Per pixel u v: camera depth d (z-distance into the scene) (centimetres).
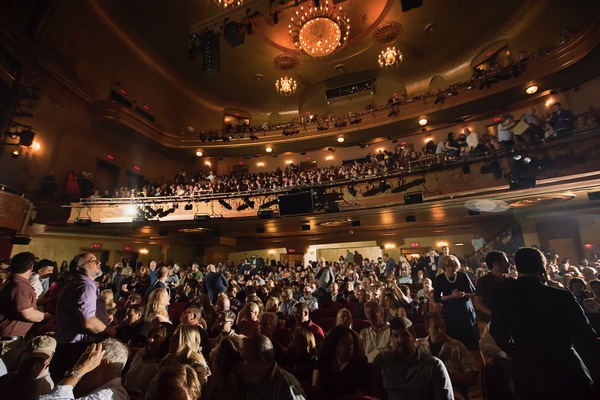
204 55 1076
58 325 288
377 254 1594
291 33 1453
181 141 1753
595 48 1007
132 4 1431
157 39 1628
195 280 866
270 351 205
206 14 1467
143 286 877
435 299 392
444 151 1178
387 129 1580
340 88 1836
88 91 1403
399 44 1600
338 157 1788
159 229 1469
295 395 200
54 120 1285
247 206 1239
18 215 1065
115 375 206
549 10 1259
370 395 249
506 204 1122
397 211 1189
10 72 1095
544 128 948
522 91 1249
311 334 326
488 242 1331
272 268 1361
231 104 2075
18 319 301
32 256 324
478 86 1314
